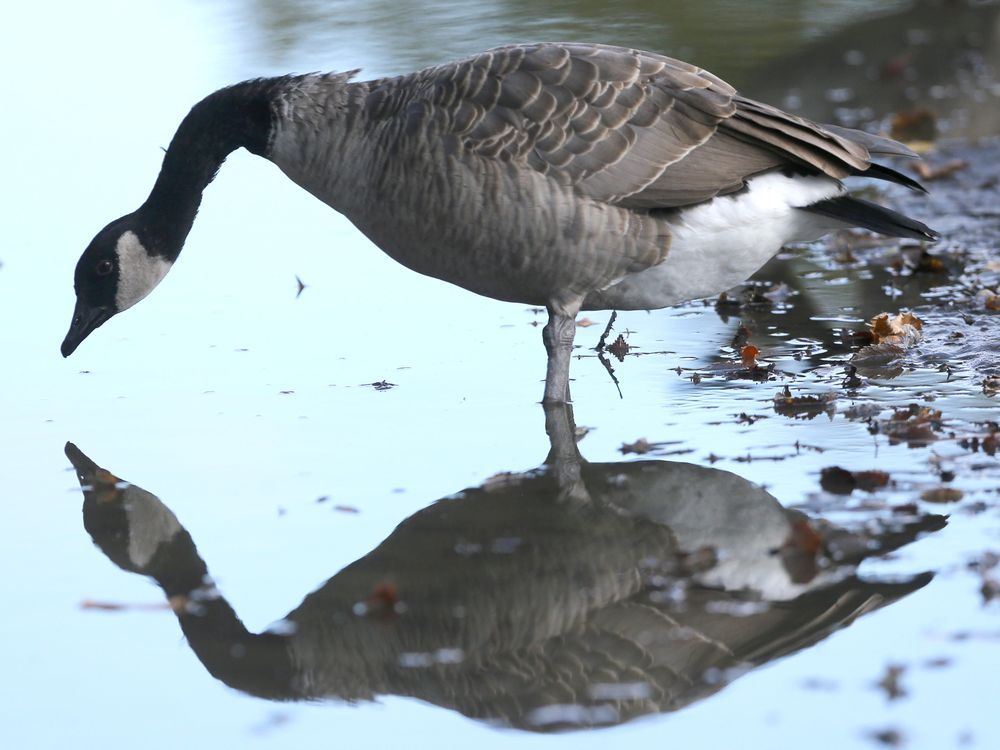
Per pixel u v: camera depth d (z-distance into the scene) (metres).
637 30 23.77
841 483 9.48
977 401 10.90
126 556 9.00
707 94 10.79
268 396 11.92
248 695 7.41
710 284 11.27
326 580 8.55
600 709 7.19
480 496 9.70
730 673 7.37
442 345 13.18
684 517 9.19
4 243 16.05
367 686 7.48
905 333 12.37
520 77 10.70
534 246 10.77
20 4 27.45
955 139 18.80
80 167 18.36
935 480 9.41
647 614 8.03
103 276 12.45
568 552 8.79
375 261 15.82
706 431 10.68
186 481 10.15
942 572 8.20
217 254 16.09
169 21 25.64
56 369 12.79
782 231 11.08
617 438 10.64
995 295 13.45
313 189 11.55
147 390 12.19
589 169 10.58
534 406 11.45
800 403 11.14
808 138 10.61
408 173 10.79
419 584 8.45
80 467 10.50
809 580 8.24
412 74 11.21
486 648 7.77
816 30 23.97
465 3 26.02
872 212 10.95
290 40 23.52
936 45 22.92
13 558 9.05
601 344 13.05
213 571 8.71
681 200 10.68
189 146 12.16
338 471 10.20
